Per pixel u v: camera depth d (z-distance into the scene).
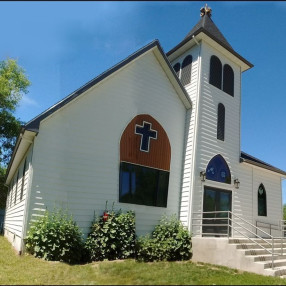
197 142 15.82
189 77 17.73
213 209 15.97
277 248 14.49
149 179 14.57
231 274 10.26
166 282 8.44
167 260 12.64
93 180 12.83
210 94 17.39
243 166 18.56
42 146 11.90
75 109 12.89
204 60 17.61
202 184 15.65
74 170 12.46
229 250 12.06
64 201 12.04
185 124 16.61
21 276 8.84
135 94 14.84
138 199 13.98
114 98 14.07
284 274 11.22
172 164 15.58
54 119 12.34
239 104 19.25
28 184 11.45
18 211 15.05
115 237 12.05
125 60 14.41
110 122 13.75
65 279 8.53
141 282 8.32
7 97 34.84
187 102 16.58
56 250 10.83
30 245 11.19
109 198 13.11
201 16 20.48
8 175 23.06
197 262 12.45
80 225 12.20
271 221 19.72
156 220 14.37
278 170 20.70
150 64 15.74
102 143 13.34
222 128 17.66
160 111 15.64
